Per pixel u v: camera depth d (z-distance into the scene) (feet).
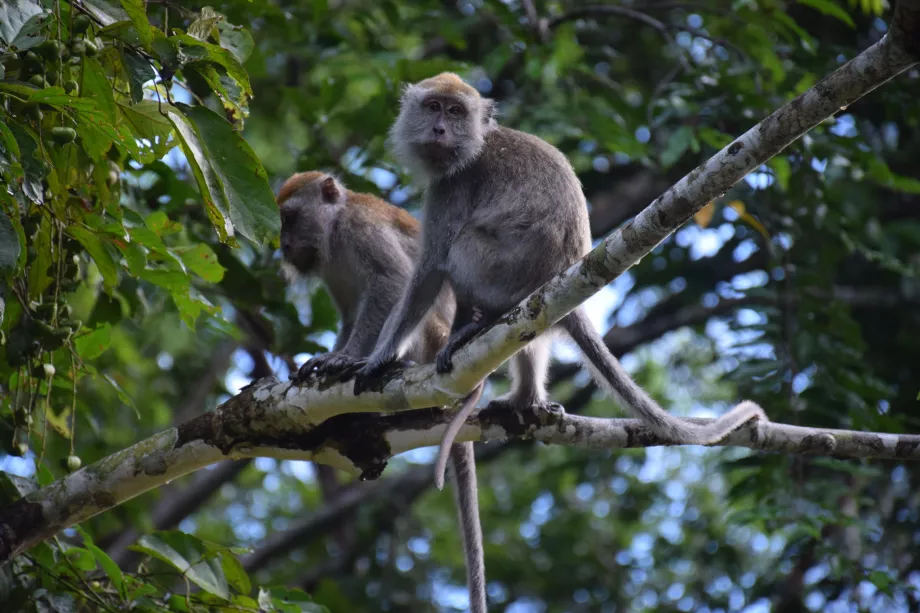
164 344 61.52
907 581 49.26
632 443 30.35
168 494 66.03
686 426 28.63
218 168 24.41
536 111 48.60
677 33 61.05
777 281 47.52
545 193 33.01
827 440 29.32
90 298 42.45
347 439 29.04
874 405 44.83
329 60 48.16
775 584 53.57
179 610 27.58
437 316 36.65
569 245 32.76
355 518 65.87
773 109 46.24
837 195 49.85
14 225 22.82
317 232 40.01
